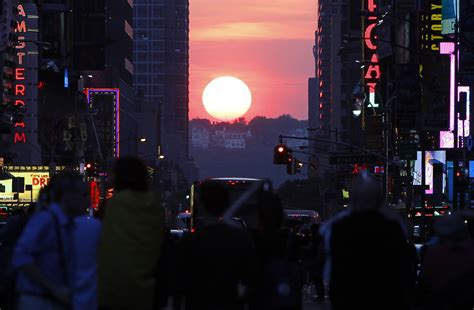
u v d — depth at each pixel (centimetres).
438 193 12950
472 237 3712
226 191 2342
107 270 2317
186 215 15500
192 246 2297
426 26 18175
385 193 15738
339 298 2234
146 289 2336
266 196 2383
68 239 2166
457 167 11919
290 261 2367
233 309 2316
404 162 18550
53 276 2147
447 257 2488
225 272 2289
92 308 2220
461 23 14950
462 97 18100
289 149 13900
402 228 2250
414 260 3744
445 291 2480
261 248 2355
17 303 2159
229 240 2297
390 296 2214
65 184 2188
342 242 2219
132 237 2325
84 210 2336
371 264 2203
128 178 2383
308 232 5831
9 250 2748
